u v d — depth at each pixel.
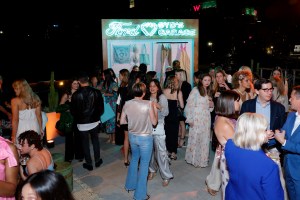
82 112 4.80
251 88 4.40
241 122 2.14
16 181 2.19
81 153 5.47
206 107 4.89
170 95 5.21
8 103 5.93
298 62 15.43
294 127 3.08
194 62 8.23
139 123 3.83
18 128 4.47
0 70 23.50
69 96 5.45
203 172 4.91
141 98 3.88
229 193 2.27
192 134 5.03
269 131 2.94
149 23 7.87
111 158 5.62
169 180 4.59
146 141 3.88
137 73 5.12
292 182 3.12
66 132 5.24
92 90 4.82
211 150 5.90
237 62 20.45
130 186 4.26
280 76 5.48
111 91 6.14
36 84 17.39
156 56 8.05
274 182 1.97
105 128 6.96
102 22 7.71
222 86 5.46
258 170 2.00
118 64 7.95
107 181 4.67
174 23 7.96
